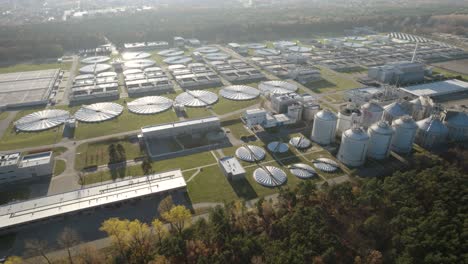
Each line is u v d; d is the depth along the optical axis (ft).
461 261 329.72
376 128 573.74
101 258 374.43
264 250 361.10
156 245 395.75
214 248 369.30
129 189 486.79
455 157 570.46
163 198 485.56
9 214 435.94
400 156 596.70
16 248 402.72
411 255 354.54
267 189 507.71
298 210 404.36
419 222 388.37
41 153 553.23
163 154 591.37
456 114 640.58
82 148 607.37
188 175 535.19
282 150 602.85
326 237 374.63
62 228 431.43
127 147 612.29
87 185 508.53
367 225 389.60
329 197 435.94
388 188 444.55
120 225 371.56
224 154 594.24
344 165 568.82
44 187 503.61
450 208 412.57
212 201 481.05
